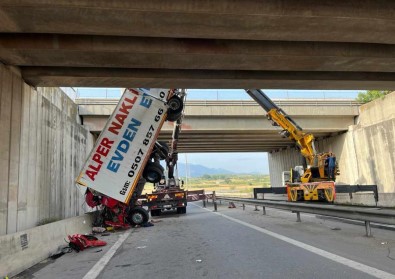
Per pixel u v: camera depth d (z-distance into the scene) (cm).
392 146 2888
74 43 1059
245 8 903
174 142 2398
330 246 945
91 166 1561
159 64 1216
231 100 3147
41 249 984
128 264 879
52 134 1600
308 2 925
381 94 4025
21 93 1248
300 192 2658
